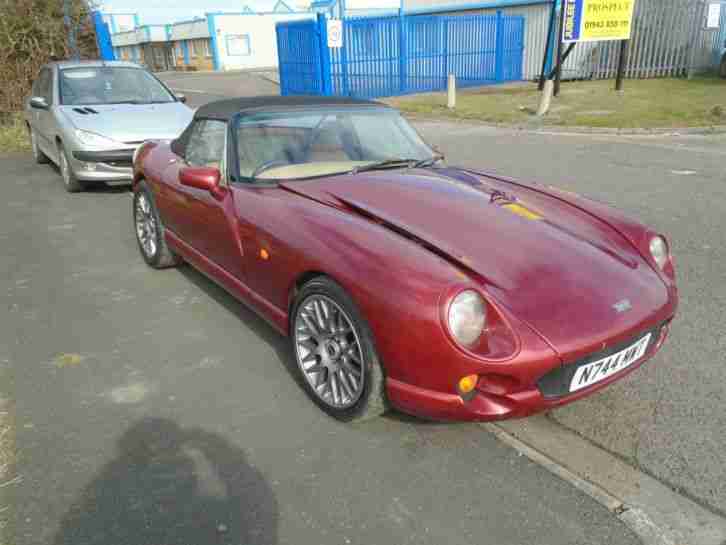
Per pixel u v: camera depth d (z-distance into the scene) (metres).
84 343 3.67
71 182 7.47
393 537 2.16
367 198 3.11
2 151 10.89
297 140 3.77
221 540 2.15
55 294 4.46
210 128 4.09
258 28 46.31
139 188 4.98
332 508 2.30
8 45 11.87
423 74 19.52
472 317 2.25
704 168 8.01
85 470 2.52
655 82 18.05
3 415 2.91
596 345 2.35
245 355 3.51
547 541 2.14
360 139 3.96
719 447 2.63
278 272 3.02
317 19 17.05
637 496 2.36
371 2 26.98
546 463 2.54
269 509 2.30
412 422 2.85
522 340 2.27
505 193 3.40
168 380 3.24
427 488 2.41
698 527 2.20
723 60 18.31
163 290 4.53
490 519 2.24
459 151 9.78
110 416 2.90
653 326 2.60
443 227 2.81
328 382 2.86
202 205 3.79
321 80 17.59
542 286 2.49
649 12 18.81
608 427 2.79
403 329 2.32
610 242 2.99
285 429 2.80
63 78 8.09
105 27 13.32
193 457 2.60
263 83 27.97
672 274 3.05
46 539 2.15
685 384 3.11
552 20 17.14
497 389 2.32
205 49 46.91
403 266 2.42
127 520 2.25
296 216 2.99
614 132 11.20
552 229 2.97
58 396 3.08
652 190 6.89
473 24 20.14
